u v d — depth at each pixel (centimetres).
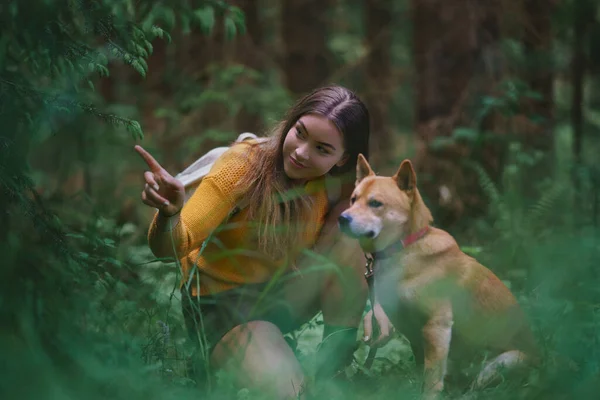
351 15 1381
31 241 326
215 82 935
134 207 709
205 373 337
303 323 385
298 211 364
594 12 715
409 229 375
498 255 542
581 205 593
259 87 984
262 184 361
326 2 1094
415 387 363
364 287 377
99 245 374
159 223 330
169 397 292
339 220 362
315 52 1055
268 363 332
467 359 386
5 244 310
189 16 389
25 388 263
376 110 1038
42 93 319
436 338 364
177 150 920
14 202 319
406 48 1162
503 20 839
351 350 369
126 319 346
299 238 367
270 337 345
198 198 355
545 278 436
